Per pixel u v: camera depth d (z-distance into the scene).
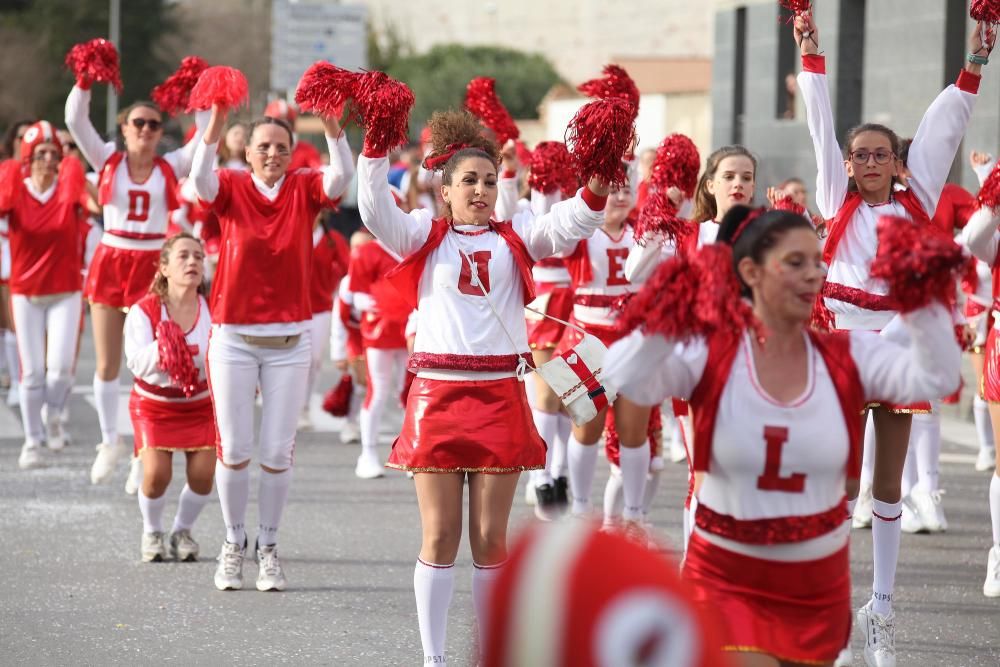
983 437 32.75
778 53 65.25
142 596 21.73
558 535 6.87
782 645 11.84
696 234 20.16
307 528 26.58
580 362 17.30
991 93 49.50
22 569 23.30
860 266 19.31
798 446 11.75
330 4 66.12
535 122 158.12
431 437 16.73
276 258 21.22
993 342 21.17
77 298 32.81
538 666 6.70
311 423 38.31
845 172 19.61
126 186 30.09
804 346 12.05
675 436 34.81
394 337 31.53
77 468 32.25
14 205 31.70
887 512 18.42
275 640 19.48
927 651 19.09
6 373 45.72
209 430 23.39
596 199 17.06
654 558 6.89
